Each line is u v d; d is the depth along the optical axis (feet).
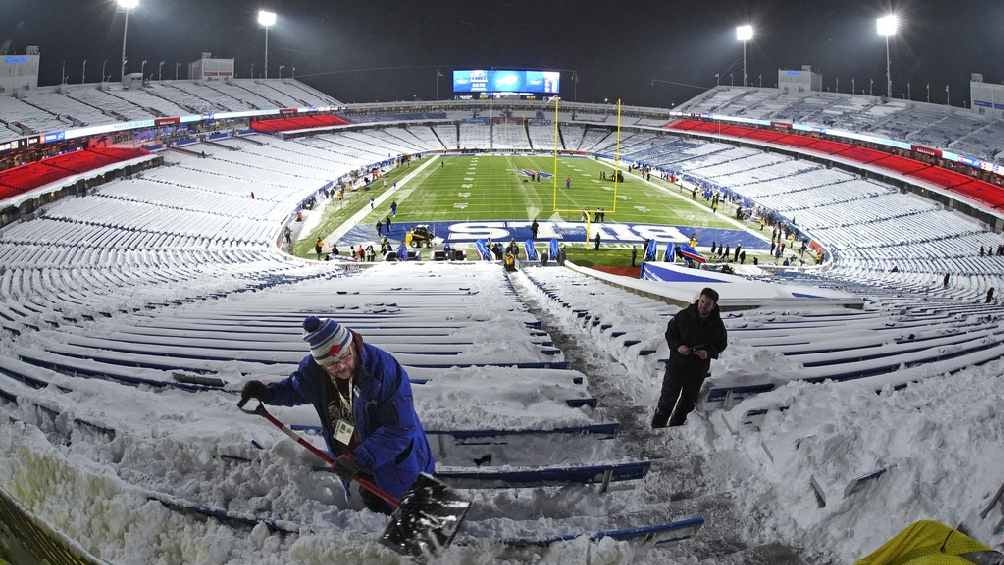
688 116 245.04
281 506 10.72
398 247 110.11
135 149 140.56
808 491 11.18
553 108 272.92
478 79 268.00
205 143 169.68
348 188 161.79
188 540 9.50
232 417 14.56
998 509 9.70
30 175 108.68
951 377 17.89
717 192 160.76
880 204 134.21
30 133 124.16
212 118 181.06
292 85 245.04
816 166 172.24
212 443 12.30
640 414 16.24
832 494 10.70
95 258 78.48
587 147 246.27
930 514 9.96
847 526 10.36
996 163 127.54
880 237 117.70
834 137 183.42
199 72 217.97
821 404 14.61
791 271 95.76
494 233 119.44
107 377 17.90
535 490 11.89
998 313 41.37
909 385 16.79
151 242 94.32
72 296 42.63
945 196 128.67
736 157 196.95
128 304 35.81
